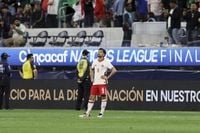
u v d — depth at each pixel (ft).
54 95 303.27
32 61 307.37
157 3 312.09
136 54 304.71
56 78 311.47
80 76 277.64
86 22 320.29
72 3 322.96
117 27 313.94
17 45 325.21
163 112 272.51
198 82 285.02
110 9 319.47
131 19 310.45
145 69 303.48
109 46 313.12
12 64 321.73
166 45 304.09
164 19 308.81
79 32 317.83
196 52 296.71
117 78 300.61
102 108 229.25
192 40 299.38
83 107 293.64
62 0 323.78
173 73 293.23
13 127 167.63
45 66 317.83
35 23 326.44
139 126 174.50
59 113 255.91
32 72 306.35
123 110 291.17
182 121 201.26
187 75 290.76
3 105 302.45
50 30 322.55
